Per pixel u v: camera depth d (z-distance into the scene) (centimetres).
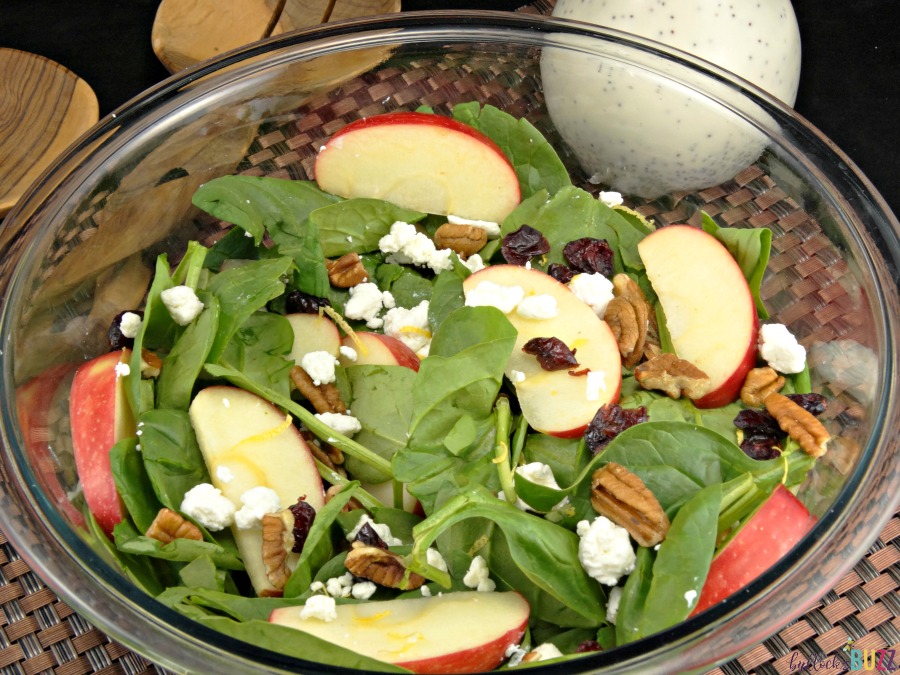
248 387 44
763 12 55
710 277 47
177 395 44
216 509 42
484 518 42
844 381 45
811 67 66
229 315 45
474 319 44
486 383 43
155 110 50
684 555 40
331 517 42
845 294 47
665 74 50
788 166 49
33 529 41
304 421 44
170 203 50
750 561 41
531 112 53
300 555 42
